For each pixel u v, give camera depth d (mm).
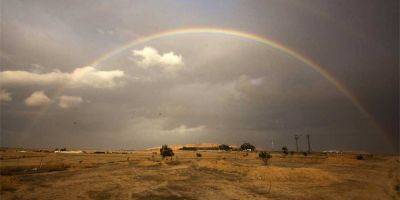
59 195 32625
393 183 45750
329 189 38688
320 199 32375
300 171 49594
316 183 43719
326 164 83375
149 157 119875
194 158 110312
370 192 37062
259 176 49031
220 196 33219
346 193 36094
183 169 63812
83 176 49625
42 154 131375
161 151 97562
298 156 127500
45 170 59812
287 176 47094
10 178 40625
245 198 32281
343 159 95312
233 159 104250
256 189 38188
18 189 35531
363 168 71688
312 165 78750
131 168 66062
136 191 35812
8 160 87562
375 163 90250
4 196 31344
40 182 41625
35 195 32312
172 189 37469
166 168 66500
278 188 39062
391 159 118250
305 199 32219
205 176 51781
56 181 43188
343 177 50812
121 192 35062
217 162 72250
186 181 45031
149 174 53531
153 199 31312
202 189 37688
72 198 31219
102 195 33188
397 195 35531
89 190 36094
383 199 33156
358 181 46781
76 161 87062
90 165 72125
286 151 145250
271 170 51094
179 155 140500
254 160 99625
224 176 51812
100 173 54531
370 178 50938
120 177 48750
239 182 44531
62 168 64062
